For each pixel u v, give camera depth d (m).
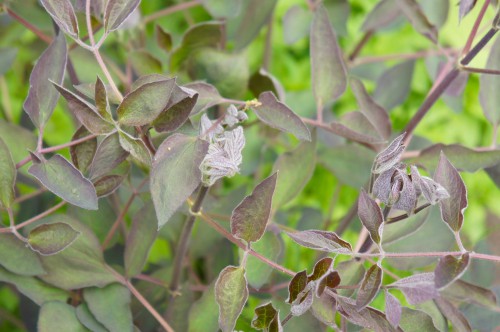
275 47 1.50
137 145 0.69
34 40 0.98
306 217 0.95
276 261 0.80
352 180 0.90
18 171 0.82
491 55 0.83
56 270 0.77
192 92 0.70
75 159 0.73
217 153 0.68
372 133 0.82
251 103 0.72
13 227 0.74
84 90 0.72
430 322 0.73
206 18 1.15
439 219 0.81
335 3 0.98
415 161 0.82
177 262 0.80
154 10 1.12
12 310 0.98
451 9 1.32
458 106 0.92
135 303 0.84
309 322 0.76
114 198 0.87
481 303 0.76
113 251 0.86
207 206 0.84
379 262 0.69
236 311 0.70
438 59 0.98
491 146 0.83
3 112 1.08
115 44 0.96
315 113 1.00
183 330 0.80
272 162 1.04
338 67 0.81
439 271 0.67
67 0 0.69
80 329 0.76
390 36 1.48
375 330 0.69
